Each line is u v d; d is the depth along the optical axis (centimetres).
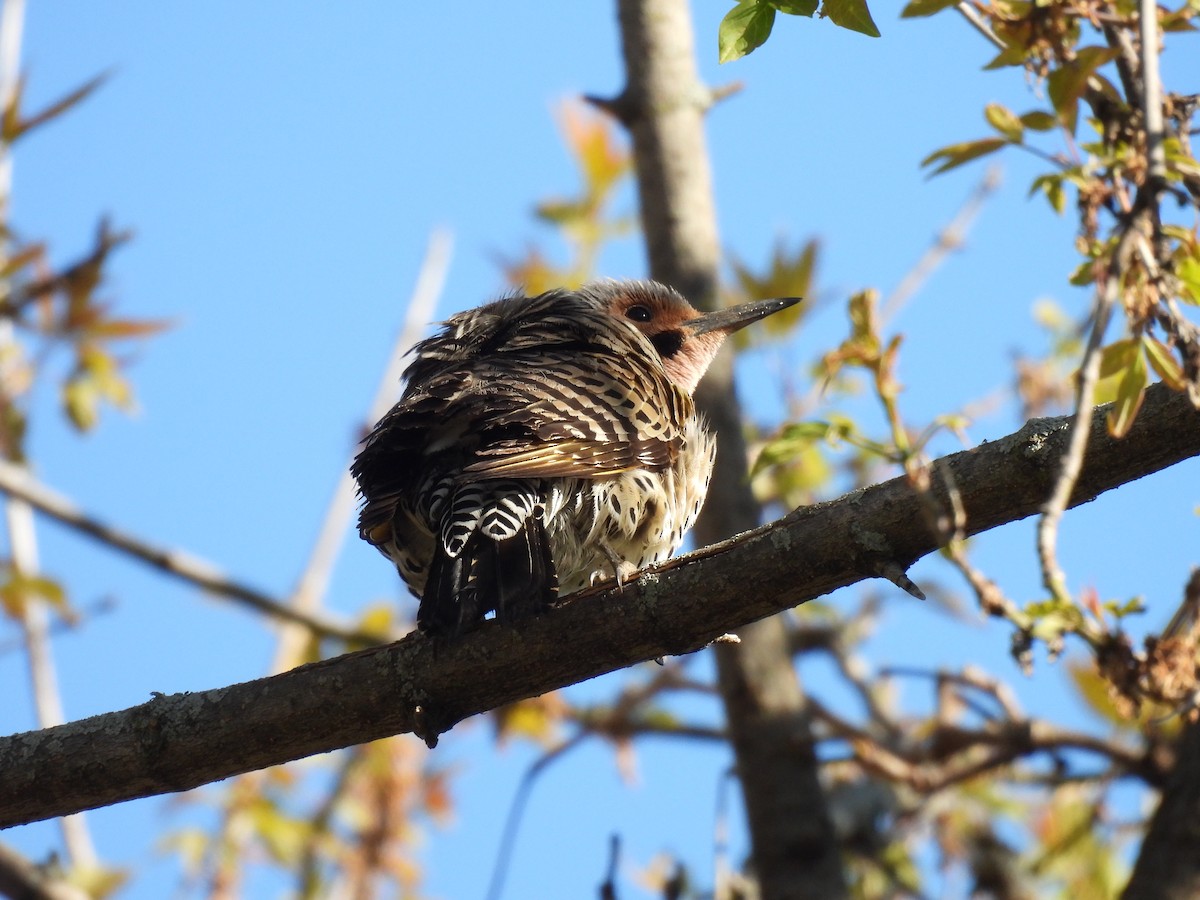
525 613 807
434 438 942
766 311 1253
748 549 780
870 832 1287
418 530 984
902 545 753
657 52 1316
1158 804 1009
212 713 831
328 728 829
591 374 1005
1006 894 1236
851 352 797
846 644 1456
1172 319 659
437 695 823
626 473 993
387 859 1379
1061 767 1198
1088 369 616
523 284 1374
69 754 834
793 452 808
